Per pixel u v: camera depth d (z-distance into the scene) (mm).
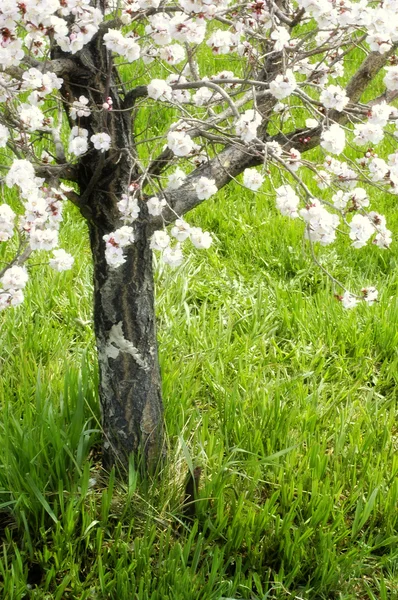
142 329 2525
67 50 1906
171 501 2654
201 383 3320
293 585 2459
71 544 2381
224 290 4066
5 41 1733
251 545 2504
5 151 4613
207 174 2408
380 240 2156
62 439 2697
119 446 2664
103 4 2141
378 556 2570
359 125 1999
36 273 3939
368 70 2465
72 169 2307
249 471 2738
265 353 3570
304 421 2973
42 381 3107
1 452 2635
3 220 1791
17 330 3523
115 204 2328
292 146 2479
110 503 2506
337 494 2629
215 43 2121
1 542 2527
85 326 3645
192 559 2465
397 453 2961
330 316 3771
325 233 2025
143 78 5387
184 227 2008
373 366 3590
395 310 3773
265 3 2287
